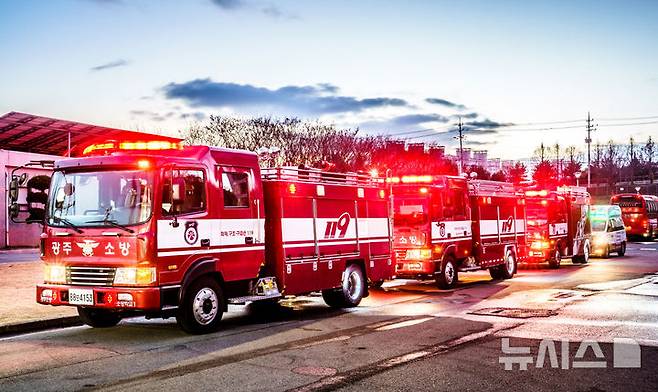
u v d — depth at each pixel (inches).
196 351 321.4
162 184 354.0
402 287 673.6
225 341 350.0
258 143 1872.5
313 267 470.9
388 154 2060.8
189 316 366.6
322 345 334.6
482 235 719.1
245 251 409.4
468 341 339.9
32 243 1189.7
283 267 442.6
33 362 299.9
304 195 468.1
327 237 487.8
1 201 1135.0
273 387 248.4
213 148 395.9
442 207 655.1
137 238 342.6
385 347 326.6
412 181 644.7
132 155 355.3
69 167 369.4
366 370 275.6
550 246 858.1
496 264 740.0
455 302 523.2
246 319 443.8
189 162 373.7
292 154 1863.9
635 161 3595.0
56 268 365.1
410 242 639.1
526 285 660.1
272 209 445.4
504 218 773.3
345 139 1961.1
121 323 426.6
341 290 498.6
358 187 530.0
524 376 264.1
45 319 410.6
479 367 280.1
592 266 916.6
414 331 375.6
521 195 828.0
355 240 519.2
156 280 345.4
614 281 674.8
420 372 271.6
